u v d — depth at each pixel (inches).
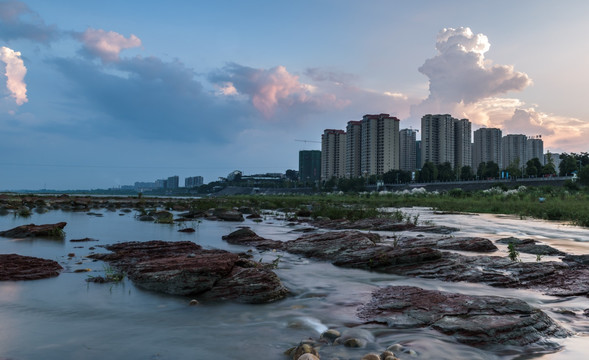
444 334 214.1
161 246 505.7
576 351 194.1
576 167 4692.4
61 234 641.0
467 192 2930.6
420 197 3090.6
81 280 335.0
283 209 1553.9
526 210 1403.8
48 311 251.0
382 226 833.5
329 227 868.0
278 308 270.5
